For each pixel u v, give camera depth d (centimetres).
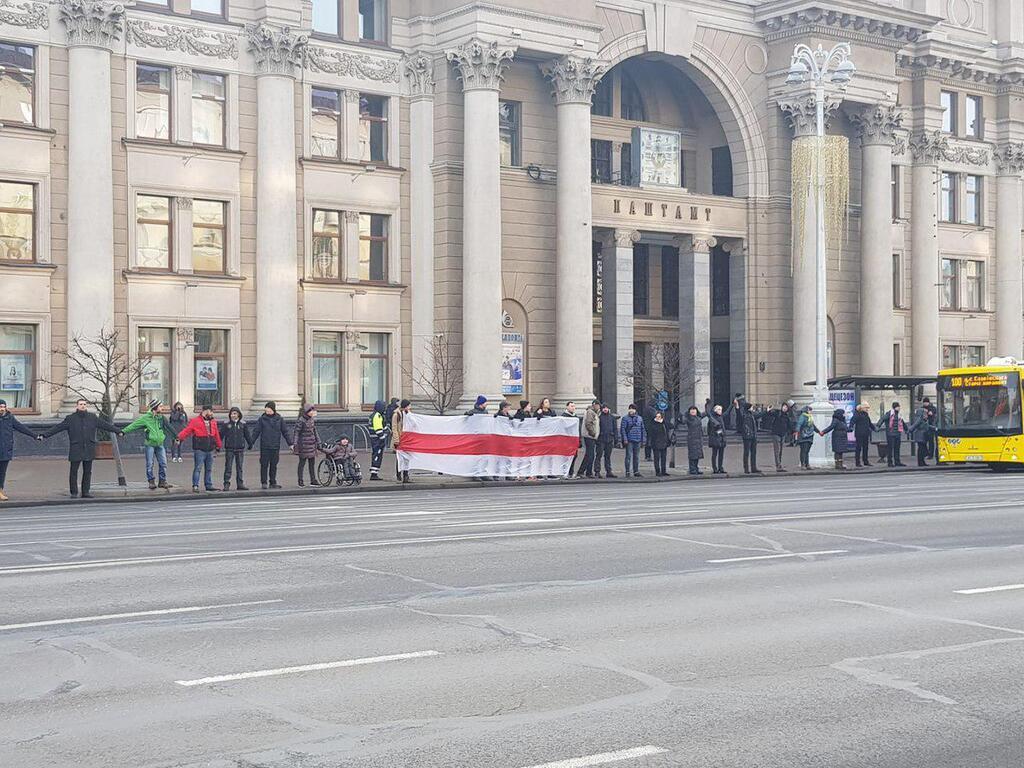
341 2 4369
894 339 5800
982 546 1722
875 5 5172
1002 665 966
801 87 5081
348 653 990
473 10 4303
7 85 3762
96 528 1970
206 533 1864
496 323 4356
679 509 2291
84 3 3797
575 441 3381
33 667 939
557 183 4594
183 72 4044
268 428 2936
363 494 2920
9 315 3747
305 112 4284
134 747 740
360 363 4434
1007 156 6184
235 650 999
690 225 5047
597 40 4594
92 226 3822
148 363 4009
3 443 2538
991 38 6141
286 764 709
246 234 4178
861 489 2942
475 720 798
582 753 730
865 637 1068
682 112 5441
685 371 5031
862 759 725
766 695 868
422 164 4472
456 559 1533
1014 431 3841
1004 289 6209
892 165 5803
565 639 1050
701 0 5012
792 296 5262
